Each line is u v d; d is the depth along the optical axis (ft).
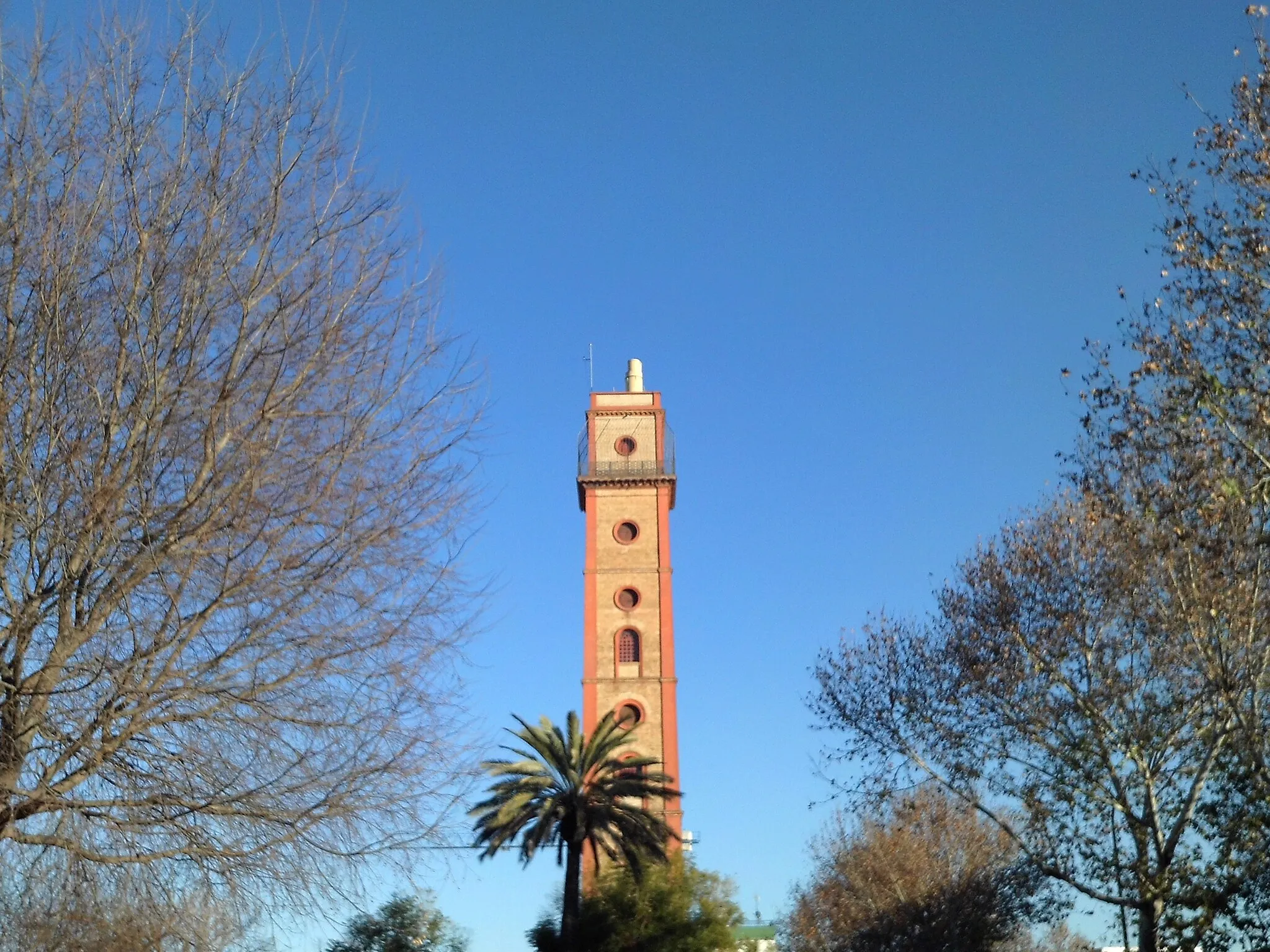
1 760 38.42
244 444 42.78
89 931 39.58
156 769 41.04
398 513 45.68
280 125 46.98
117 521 41.45
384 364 46.57
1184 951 93.40
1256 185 64.18
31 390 41.37
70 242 43.50
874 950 173.68
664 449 236.22
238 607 42.70
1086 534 97.14
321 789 42.83
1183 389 67.46
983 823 171.32
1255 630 80.64
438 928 119.75
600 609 226.38
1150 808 96.58
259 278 44.68
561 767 155.33
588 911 153.69
